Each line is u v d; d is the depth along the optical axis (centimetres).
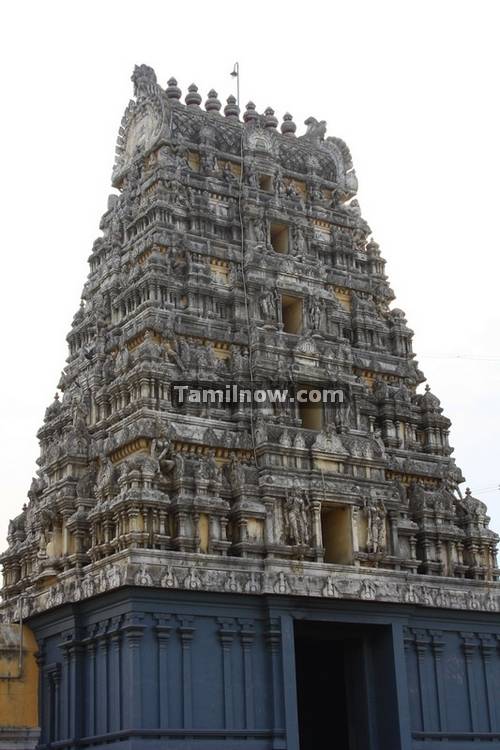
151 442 4762
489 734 4903
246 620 4419
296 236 5894
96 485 4869
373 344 5950
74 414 5328
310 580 4562
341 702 5038
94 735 4269
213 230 5731
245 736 4244
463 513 5550
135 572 4181
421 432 5844
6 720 4597
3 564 5700
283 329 5656
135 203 5938
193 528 4562
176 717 4116
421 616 4916
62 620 4600
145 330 5159
